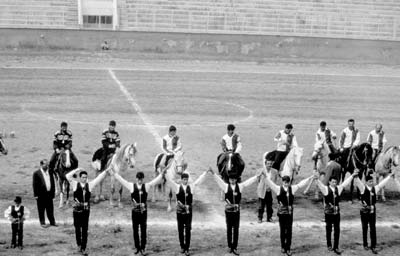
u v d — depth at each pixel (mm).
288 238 15758
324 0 56500
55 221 17688
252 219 18484
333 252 16078
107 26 52125
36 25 51781
